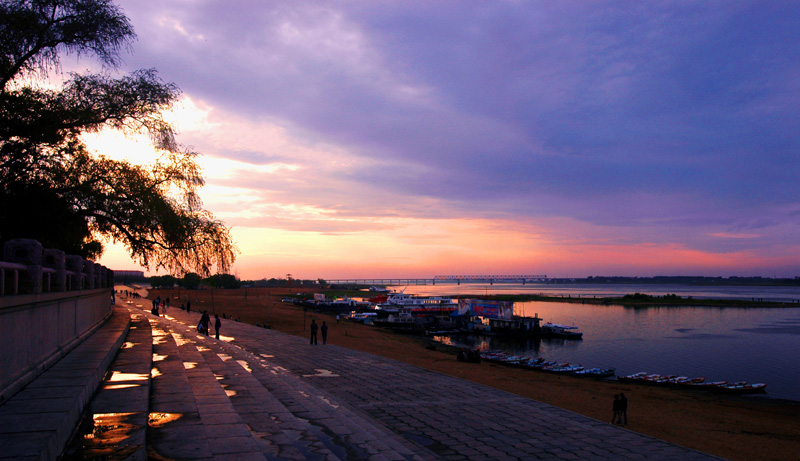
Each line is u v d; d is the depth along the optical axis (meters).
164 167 18.06
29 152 15.02
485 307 90.31
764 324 98.75
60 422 6.19
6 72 14.45
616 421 23.77
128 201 16.94
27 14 14.12
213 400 9.91
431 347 62.69
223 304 118.81
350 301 147.00
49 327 10.57
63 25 14.70
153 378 12.06
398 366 29.34
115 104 16.17
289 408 13.16
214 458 6.53
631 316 120.19
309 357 31.16
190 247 18.33
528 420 17.44
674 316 120.25
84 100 15.87
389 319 96.06
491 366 45.19
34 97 15.15
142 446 6.43
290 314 100.69
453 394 21.89
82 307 15.62
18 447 5.20
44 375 9.28
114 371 11.88
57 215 16.02
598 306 159.75
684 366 52.84
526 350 65.81
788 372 49.50
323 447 8.34
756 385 40.94
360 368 27.88
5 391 7.30
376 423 15.32
